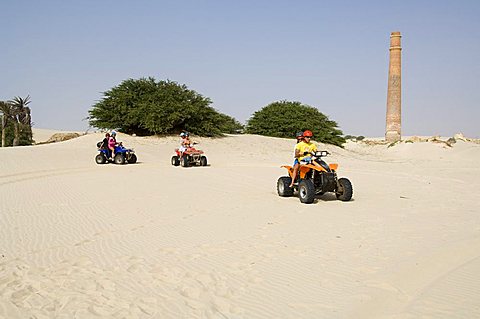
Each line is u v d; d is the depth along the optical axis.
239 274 6.66
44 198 13.48
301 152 13.45
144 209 11.73
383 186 17.02
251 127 53.56
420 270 6.70
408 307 5.36
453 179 19.67
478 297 5.59
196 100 43.41
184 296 5.88
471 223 9.96
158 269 6.95
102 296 5.93
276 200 13.25
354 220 10.34
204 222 10.16
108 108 43.16
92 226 9.82
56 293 6.05
